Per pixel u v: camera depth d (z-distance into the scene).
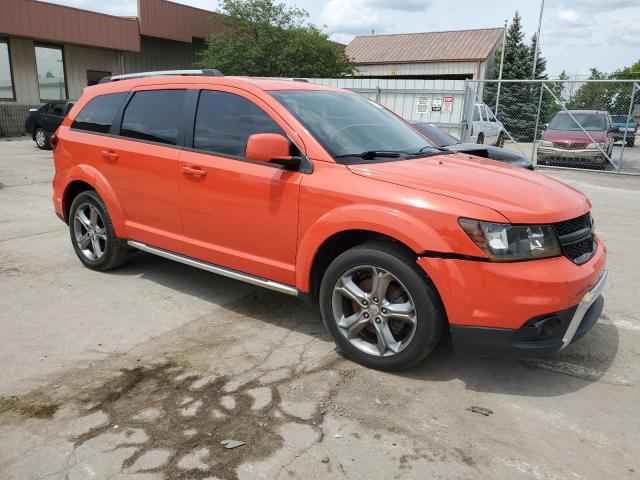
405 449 2.59
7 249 5.80
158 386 3.11
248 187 3.68
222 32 27.84
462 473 2.43
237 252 3.88
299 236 3.48
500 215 2.87
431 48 34.34
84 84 24.05
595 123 14.99
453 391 3.12
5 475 2.38
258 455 2.52
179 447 2.57
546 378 3.29
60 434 2.66
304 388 3.11
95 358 3.44
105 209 4.80
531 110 22.73
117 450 2.54
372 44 36.62
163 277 4.98
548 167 14.62
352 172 3.31
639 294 4.77
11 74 21.31
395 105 15.45
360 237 3.39
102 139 4.75
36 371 3.26
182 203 4.14
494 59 38.72
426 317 3.03
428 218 2.95
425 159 3.71
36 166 12.47
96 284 4.77
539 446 2.63
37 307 4.24
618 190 11.05
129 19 23.75
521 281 2.81
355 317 3.34
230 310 4.26
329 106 4.01
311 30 25.95
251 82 3.96
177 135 4.20
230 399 2.98
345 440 2.64
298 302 4.44
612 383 3.25
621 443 2.68
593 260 3.20
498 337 2.89
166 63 28.08
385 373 3.30
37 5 20.30
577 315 2.98
